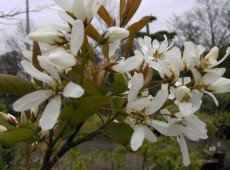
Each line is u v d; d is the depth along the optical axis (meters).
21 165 0.36
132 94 0.10
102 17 0.13
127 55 0.12
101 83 0.11
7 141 0.11
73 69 0.11
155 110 0.11
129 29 0.12
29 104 0.10
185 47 0.11
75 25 0.10
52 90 0.10
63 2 0.11
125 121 0.11
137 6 0.12
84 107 0.10
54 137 0.11
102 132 0.11
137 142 0.10
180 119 0.11
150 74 0.12
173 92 0.11
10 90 0.11
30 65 0.10
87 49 0.11
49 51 0.10
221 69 0.11
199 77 0.11
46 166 0.11
